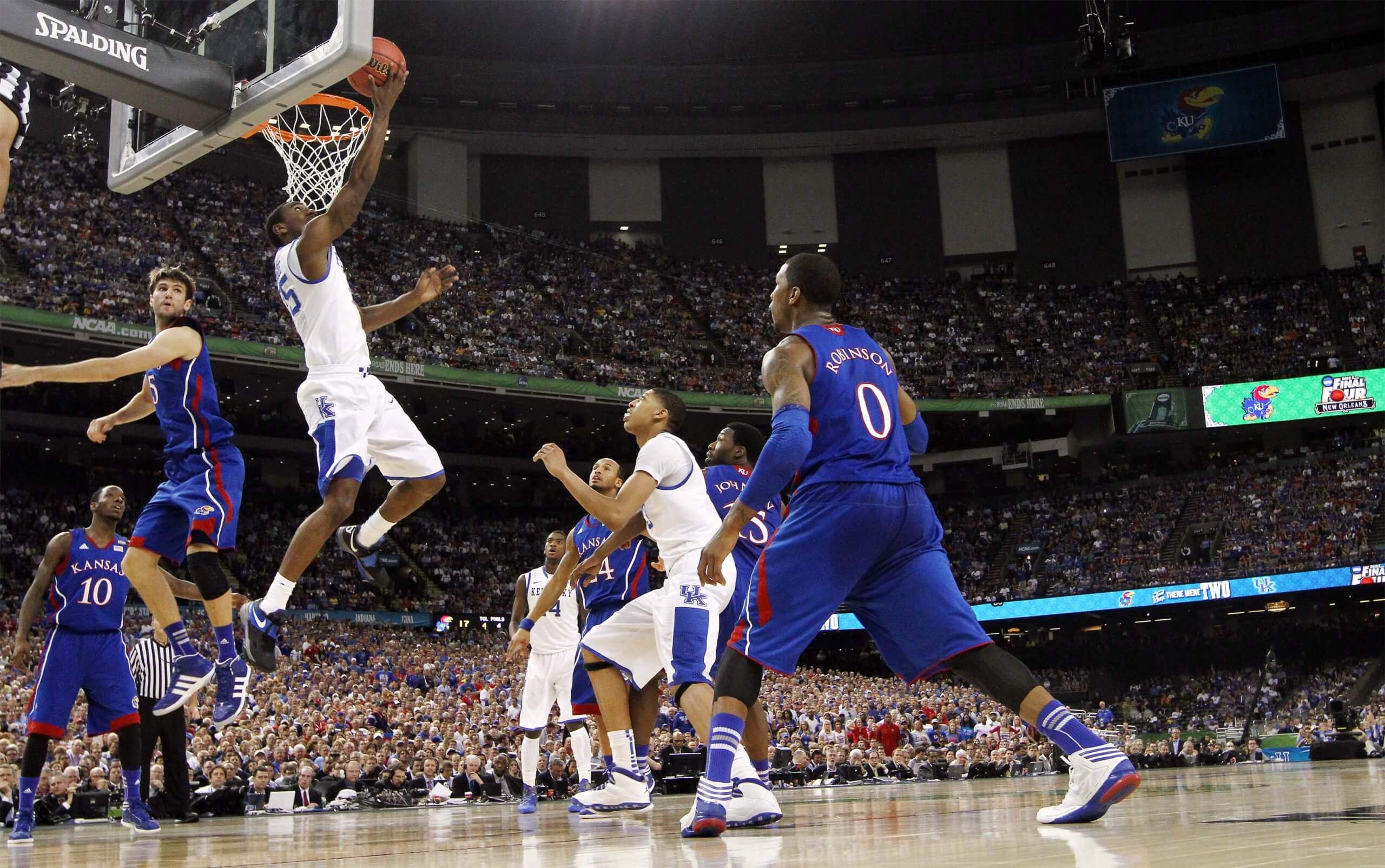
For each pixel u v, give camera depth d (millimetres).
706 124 46656
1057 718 3840
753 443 6637
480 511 42469
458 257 41625
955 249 48188
